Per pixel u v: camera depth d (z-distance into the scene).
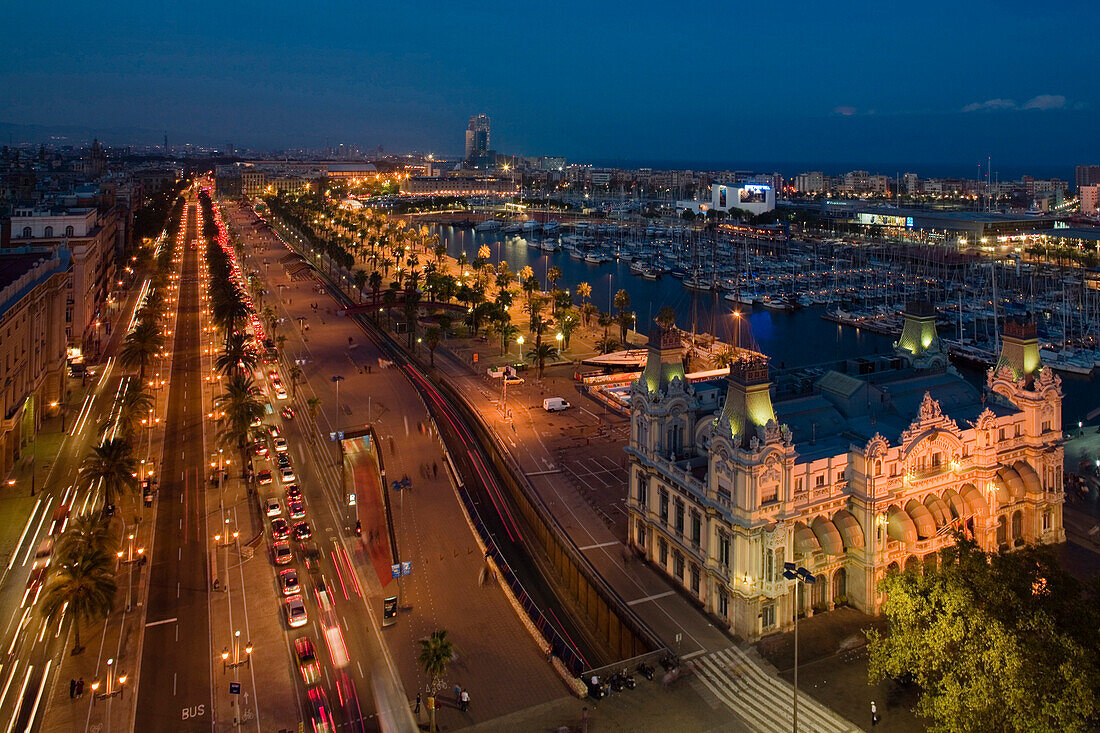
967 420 118.00
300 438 178.38
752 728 85.62
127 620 106.50
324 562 123.75
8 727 85.06
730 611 102.00
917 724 84.25
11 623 104.69
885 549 104.50
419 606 112.12
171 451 167.00
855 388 120.81
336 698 91.81
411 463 165.12
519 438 175.88
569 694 92.88
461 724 87.38
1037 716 68.94
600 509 139.25
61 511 136.38
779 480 100.38
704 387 131.00
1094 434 166.25
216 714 88.56
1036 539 118.00
